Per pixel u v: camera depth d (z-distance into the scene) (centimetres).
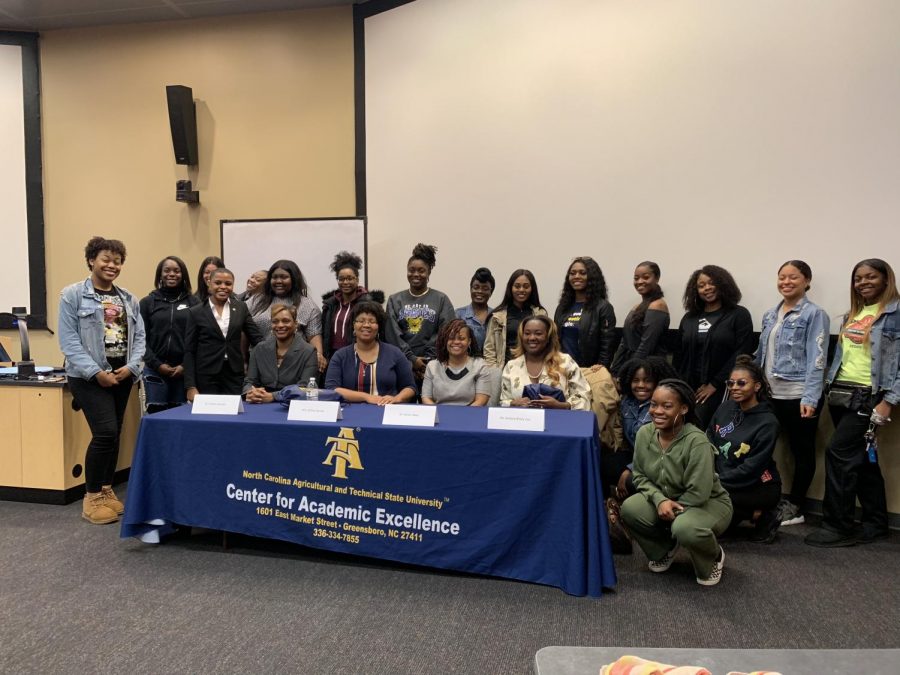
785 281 332
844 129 336
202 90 515
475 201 443
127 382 342
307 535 264
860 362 308
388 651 200
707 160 372
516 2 423
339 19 489
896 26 321
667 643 206
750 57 358
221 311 358
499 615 223
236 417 277
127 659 196
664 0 379
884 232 329
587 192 408
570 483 236
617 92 395
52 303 546
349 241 459
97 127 534
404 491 252
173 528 291
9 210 541
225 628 215
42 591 243
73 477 361
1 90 535
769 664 108
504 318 367
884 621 223
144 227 533
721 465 310
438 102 452
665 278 388
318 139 496
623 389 313
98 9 496
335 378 322
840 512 308
